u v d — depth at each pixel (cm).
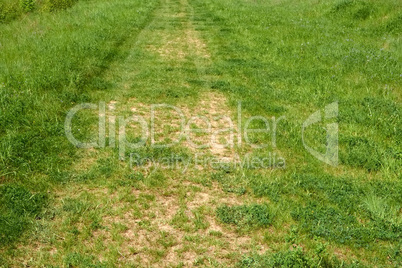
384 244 396
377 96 767
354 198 467
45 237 390
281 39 1202
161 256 375
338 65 940
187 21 1516
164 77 888
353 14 1439
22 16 1427
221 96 792
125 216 432
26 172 491
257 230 416
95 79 841
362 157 552
